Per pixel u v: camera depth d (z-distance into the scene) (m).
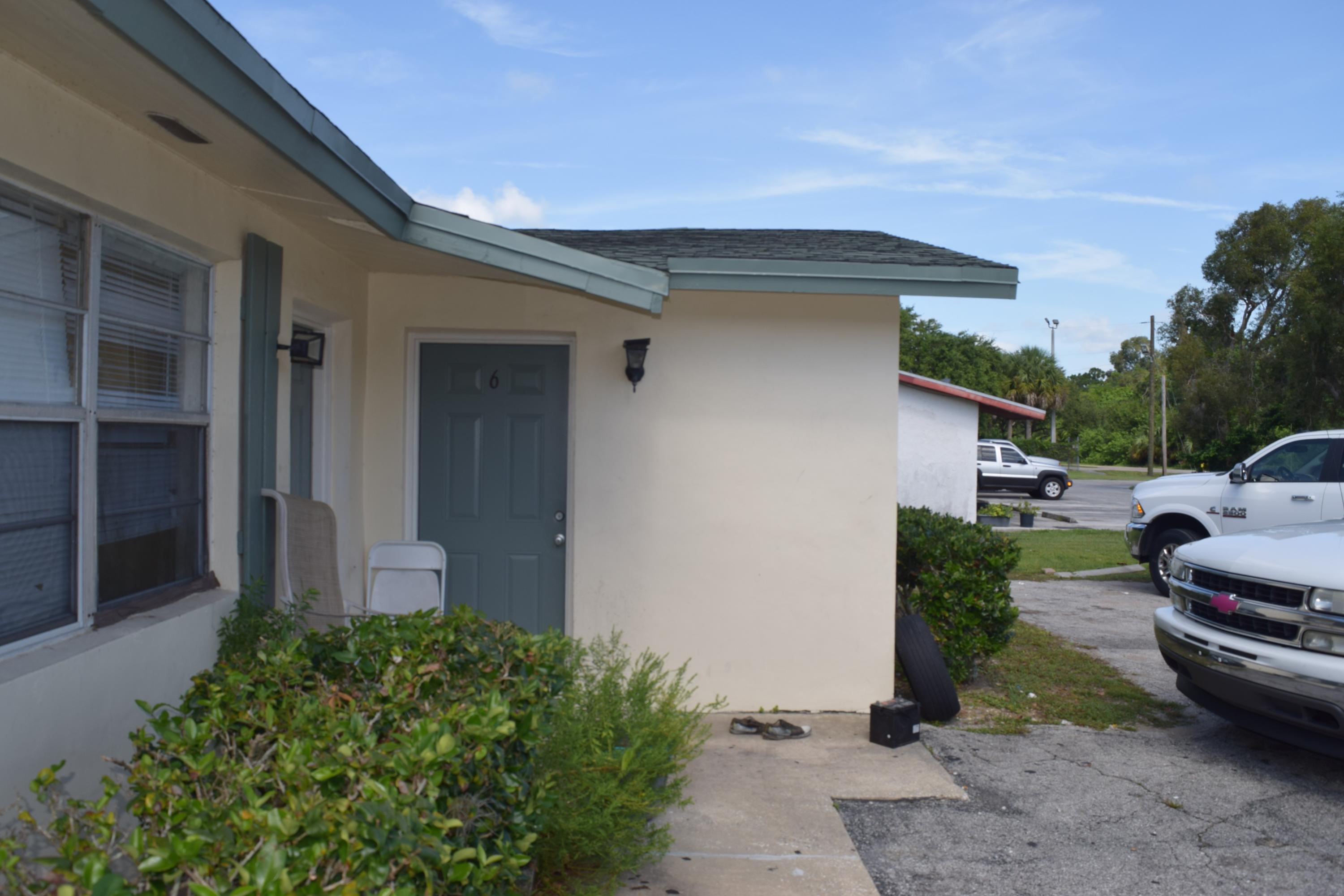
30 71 2.65
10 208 2.78
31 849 2.10
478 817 2.42
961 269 5.20
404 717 2.55
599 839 3.19
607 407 5.77
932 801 4.43
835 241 6.55
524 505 6.00
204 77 2.61
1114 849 3.96
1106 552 15.03
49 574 2.97
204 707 2.63
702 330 5.74
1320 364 30.28
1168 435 53.72
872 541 5.75
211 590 3.95
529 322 5.81
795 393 5.74
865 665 5.77
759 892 3.47
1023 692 6.41
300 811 1.78
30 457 2.88
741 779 4.64
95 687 2.97
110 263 3.30
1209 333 51.38
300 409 5.15
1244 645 4.80
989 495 29.08
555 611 5.99
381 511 5.88
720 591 5.76
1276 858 3.90
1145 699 6.30
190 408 3.86
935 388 16.41
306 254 4.79
